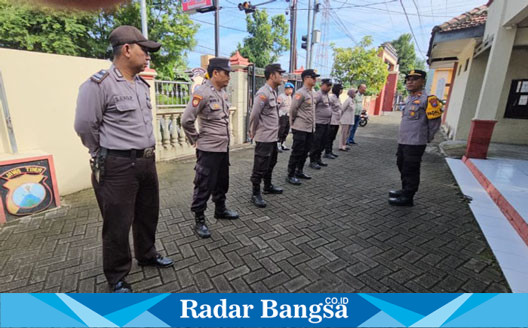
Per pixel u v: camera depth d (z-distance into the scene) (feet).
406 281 6.90
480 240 8.88
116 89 5.49
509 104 23.34
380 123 44.73
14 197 9.30
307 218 10.16
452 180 15.02
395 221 10.09
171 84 17.99
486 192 13.07
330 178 15.10
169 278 6.81
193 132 8.17
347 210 10.96
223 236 8.75
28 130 10.15
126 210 5.90
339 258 7.77
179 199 11.55
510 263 7.67
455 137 26.32
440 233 9.29
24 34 22.80
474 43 22.45
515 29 15.76
